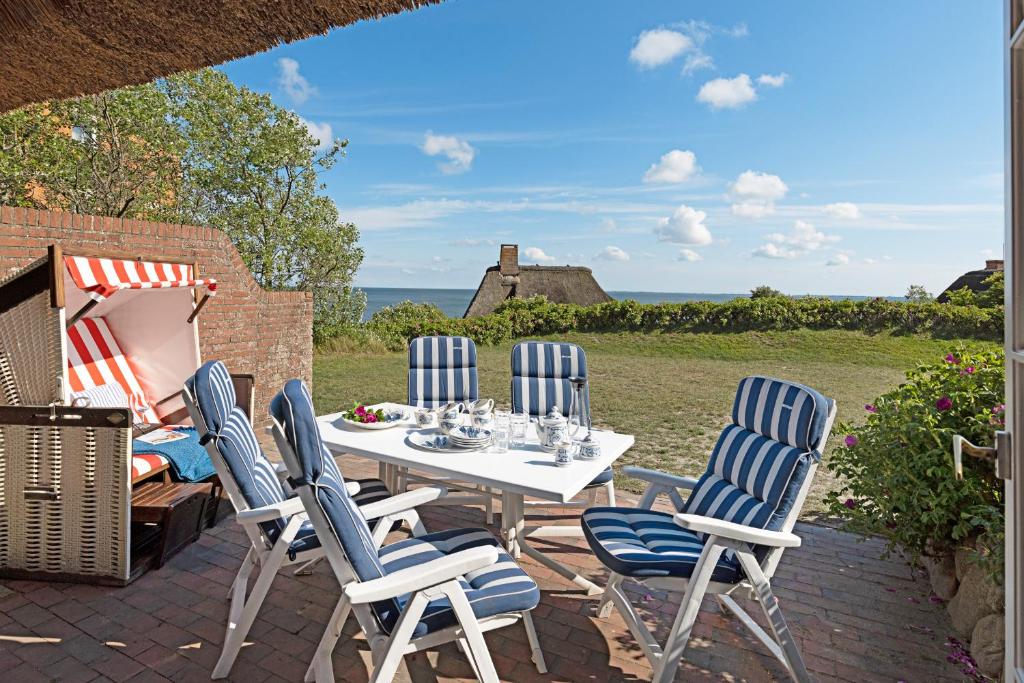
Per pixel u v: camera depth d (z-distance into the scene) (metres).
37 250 4.34
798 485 2.33
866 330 14.57
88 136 10.31
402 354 14.35
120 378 4.70
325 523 1.81
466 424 3.49
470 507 4.34
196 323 4.64
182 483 3.69
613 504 3.77
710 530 2.11
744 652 2.60
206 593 3.03
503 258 25.62
